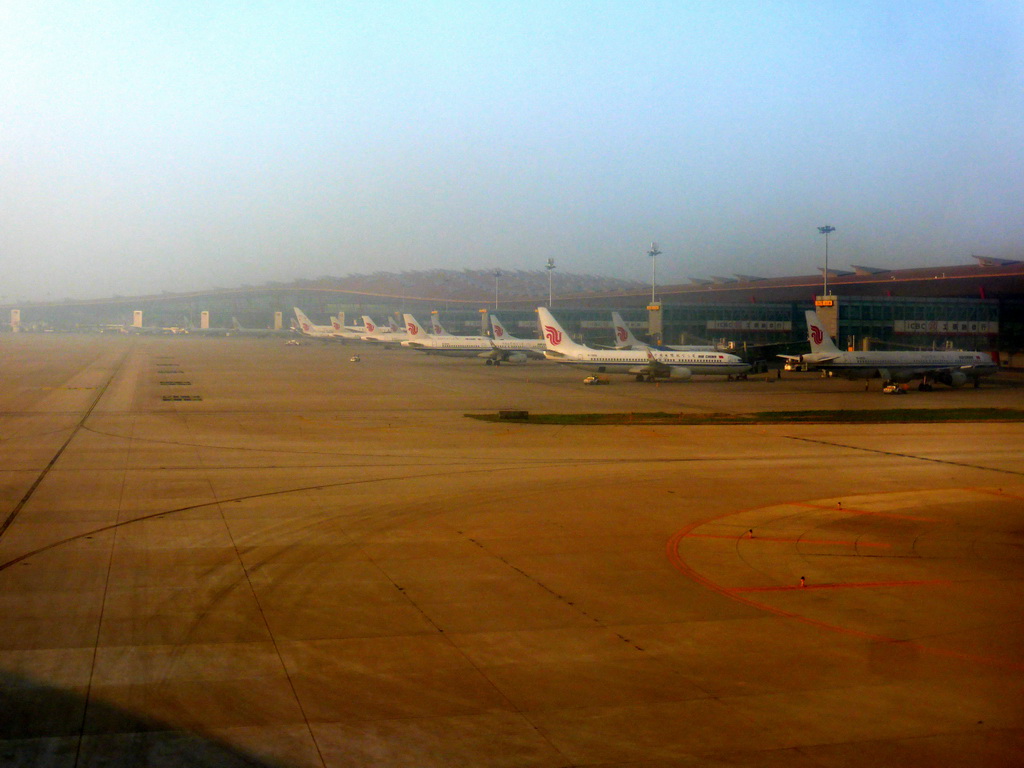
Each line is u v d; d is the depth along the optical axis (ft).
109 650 45.42
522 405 200.34
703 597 56.65
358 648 46.34
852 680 42.55
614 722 37.58
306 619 51.06
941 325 375.86
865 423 164.35
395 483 98.02
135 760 33.47
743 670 43.86
